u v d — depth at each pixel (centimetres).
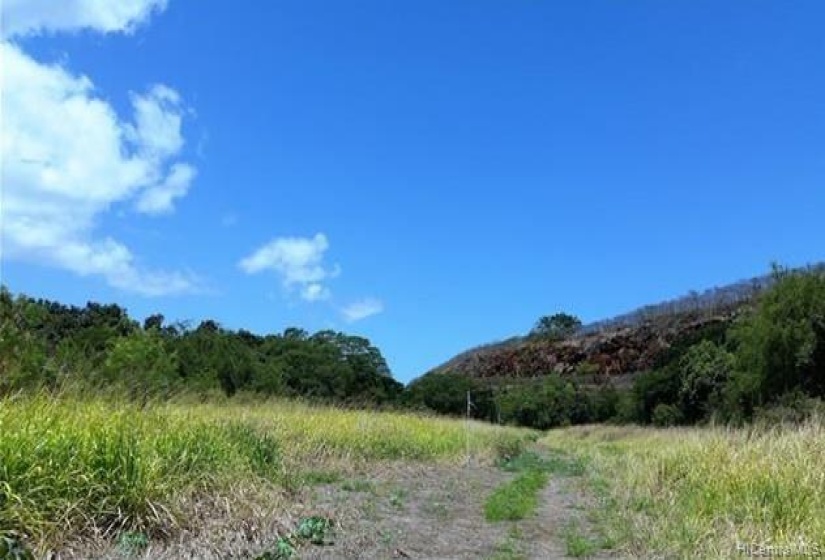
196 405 1369
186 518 829
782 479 1017
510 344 13638
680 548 888
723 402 3509
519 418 8106
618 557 925
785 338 2712
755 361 2853
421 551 938
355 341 6794
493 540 1052
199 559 744
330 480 1489
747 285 9462
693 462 1355
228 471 1002
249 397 2100
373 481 1564
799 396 2519
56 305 3744
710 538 902
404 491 1479
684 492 1213
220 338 3962
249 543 830
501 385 10700
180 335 4056
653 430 4509
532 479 1908
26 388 955
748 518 945
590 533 1100
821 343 2672
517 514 1262
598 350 10981
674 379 5162
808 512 917
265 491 1004
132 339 2572
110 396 1046
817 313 2697
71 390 987
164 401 1196
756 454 1179
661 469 1434
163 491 841
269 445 1237
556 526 1182
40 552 671
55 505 728
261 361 4441
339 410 2369
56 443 779
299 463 1547
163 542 782
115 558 707
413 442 2209
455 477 1906
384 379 6856
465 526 1162
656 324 10412
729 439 1417
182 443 987
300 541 891
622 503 1315
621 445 3547
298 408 2114
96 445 820
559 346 11900
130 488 807
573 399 8212
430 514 1245
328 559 838
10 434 747
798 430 1327
